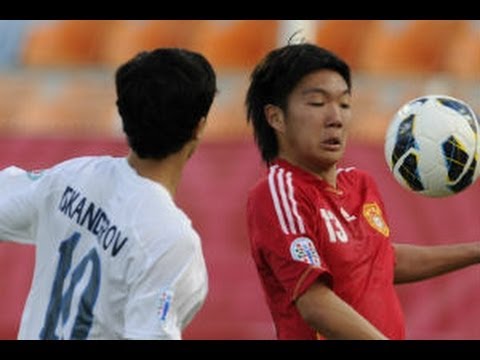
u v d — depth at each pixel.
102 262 13.02
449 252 18.39
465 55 51.34
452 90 50.75
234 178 40.38
